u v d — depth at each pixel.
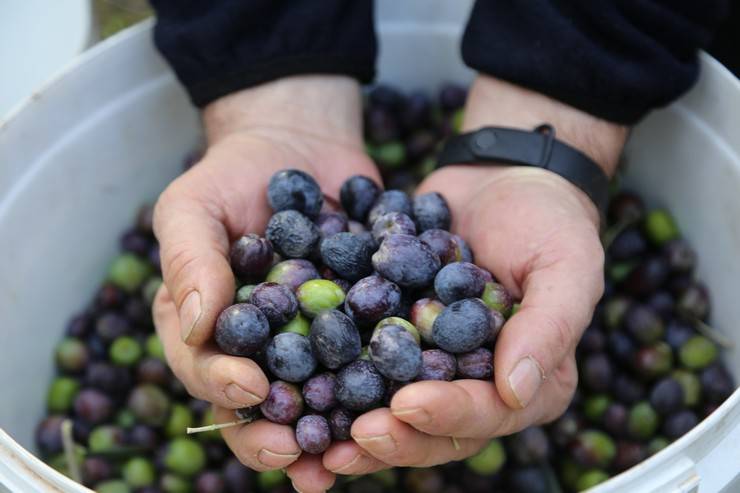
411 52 0.68
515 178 0.54
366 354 0.47
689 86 0.56
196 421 0.60
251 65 0.59
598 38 0.56
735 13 0.62
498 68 0.58
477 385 0.46
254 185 0.54
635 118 0.57
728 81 0.56
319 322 0.46
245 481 0.58
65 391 0.60
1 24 0.65
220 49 0.58
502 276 0.52
